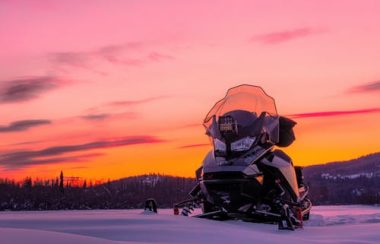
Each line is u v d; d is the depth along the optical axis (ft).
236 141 24.08
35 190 88.53
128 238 14.97
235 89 27.12
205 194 24.36
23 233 12.28
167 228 16.61
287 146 26.94
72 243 11.64
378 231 19.42
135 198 72.08
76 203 83.25
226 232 16.51
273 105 26.32
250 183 23.36
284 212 20.71
